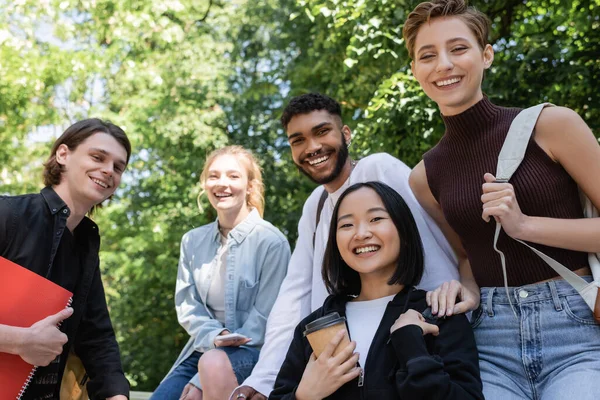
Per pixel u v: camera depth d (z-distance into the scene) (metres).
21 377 2.46
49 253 2.70
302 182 10.84
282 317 2.98
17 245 2.63
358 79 7.87
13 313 2.47
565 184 2.20
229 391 3.06
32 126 10.26
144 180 11.58
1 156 10.26
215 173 3.65
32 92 9.35
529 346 2.17
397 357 2.15
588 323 2.10
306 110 3.10
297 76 9.80
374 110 6.61
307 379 2.14
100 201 2.92
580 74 6.25
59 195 2.81
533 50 6.33
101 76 9.85
